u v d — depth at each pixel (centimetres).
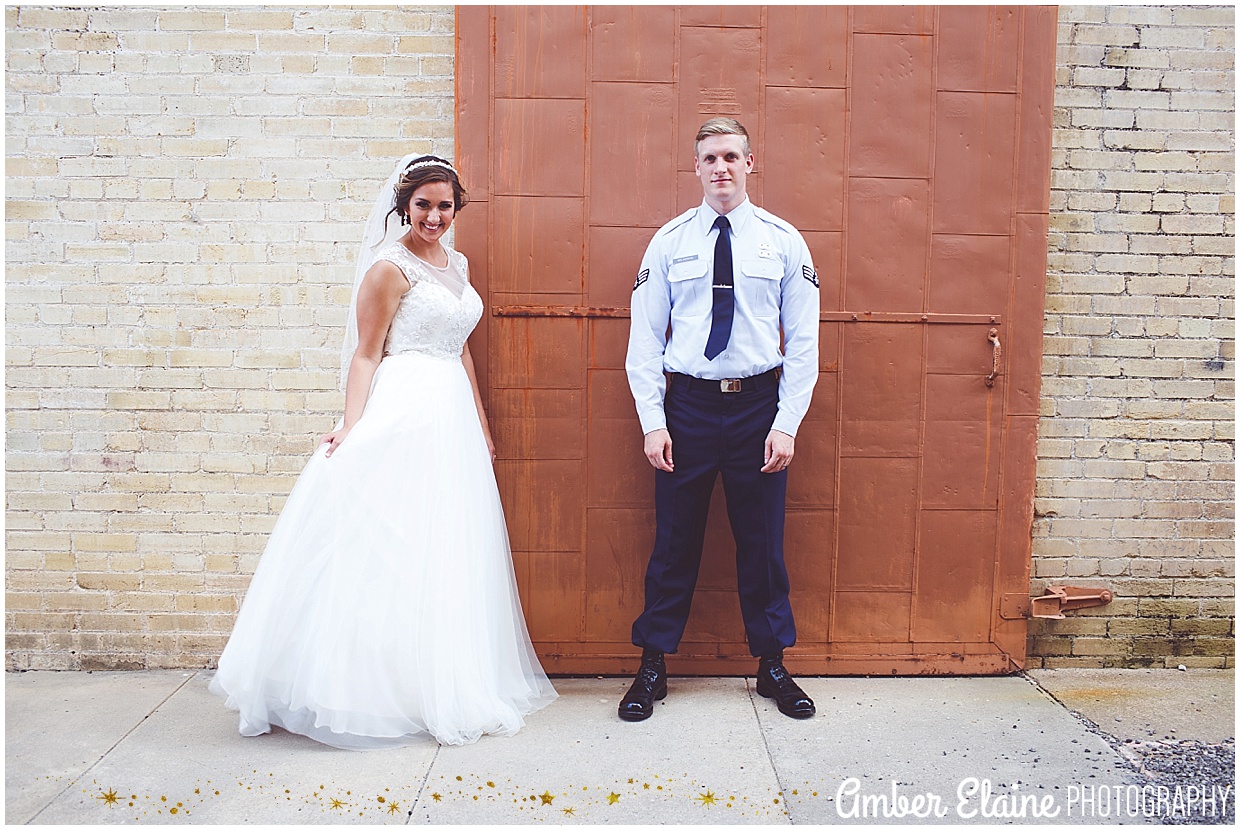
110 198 293
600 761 239
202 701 279
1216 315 301
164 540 303
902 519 297
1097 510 304
